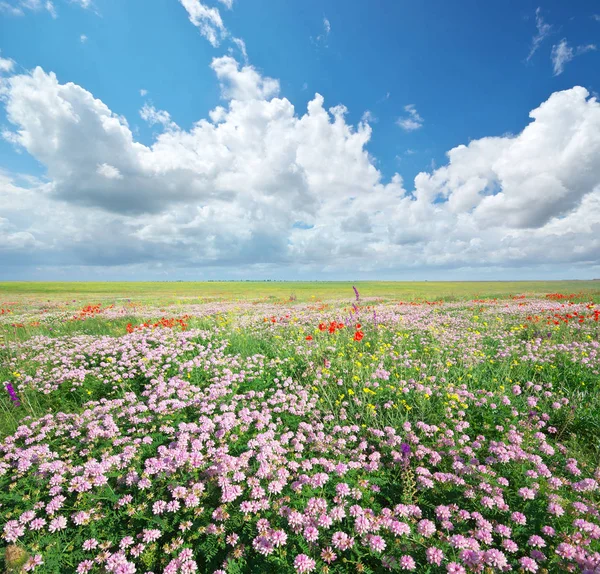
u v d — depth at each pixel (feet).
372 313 58.80
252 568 10.79
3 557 11.07
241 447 16.38
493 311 60.08
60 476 14.52
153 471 14.20
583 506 12.07
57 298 127.85
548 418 19.17
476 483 13.85
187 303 101.09
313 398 22.43
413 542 11.25
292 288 221.05
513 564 10.55
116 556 10.79
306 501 12.70
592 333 37.47
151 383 26.96
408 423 17.99
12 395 23.24
